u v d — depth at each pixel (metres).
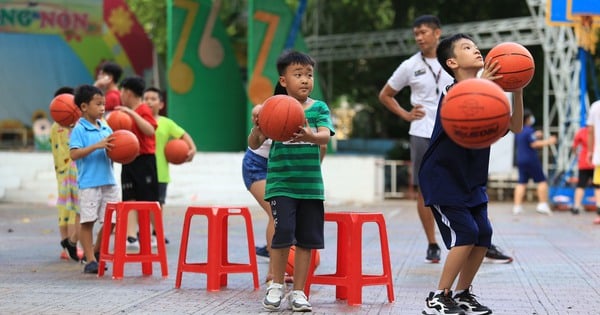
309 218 9.20
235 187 28.89
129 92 14.14
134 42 36.97
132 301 9.65
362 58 39.69
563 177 28.30
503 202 32.69
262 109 8.62
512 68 8.22
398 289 10.76
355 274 9.54
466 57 8.34
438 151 8.34
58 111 12.62
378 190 31.81
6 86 35.53
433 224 13.40
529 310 9.30
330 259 13.69
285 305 9.48
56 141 13.41
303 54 9.31
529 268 12.80
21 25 35.56
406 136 44.59
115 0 36.62
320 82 39.31
